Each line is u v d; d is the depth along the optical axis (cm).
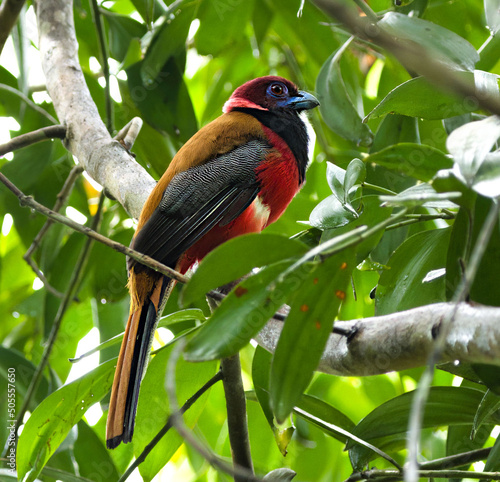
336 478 1004
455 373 626
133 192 816
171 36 948
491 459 601
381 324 486
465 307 430
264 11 1052
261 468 941
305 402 734
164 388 700
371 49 1048
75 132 868
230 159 844
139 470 727
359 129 871
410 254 669
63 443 802
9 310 1186
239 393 675
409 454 308
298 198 1035
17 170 1042
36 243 955
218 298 562
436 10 1015
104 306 1029
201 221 808
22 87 985
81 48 1112
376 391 1060
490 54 717
